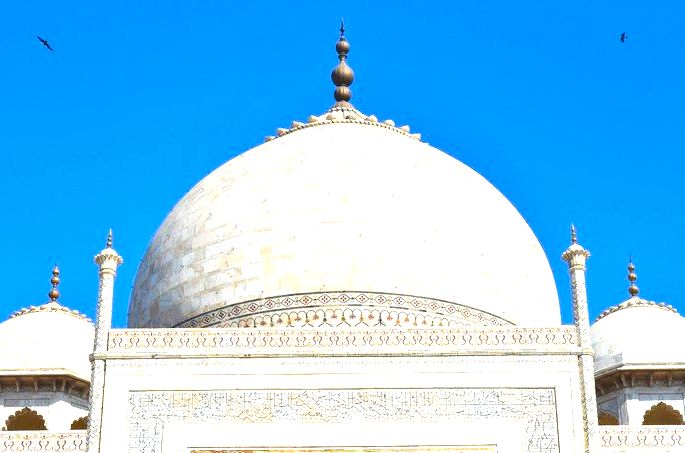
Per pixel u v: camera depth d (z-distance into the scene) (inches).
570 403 2267.5
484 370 2287.2
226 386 2274.9
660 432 2273.6
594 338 2923.2
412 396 2272.4
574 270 2379.4
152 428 2247.8
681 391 2787.9
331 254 2645.2
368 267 2625.5
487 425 2253.9
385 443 2241.6
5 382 2790.4
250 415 2256.4
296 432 2245.3
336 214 2699.3
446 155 3009.4
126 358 2289.6
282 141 2982.3
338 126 3036.4
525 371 2288.4
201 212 2815.0
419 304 2610.7
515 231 2851.9
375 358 2293.3
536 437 2246.6
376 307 2596.0
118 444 2234.3
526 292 2768.2
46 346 2839.6
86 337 2945.4
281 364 2288.4
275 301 2620.6
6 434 2252.7
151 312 2783.0
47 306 2999.5
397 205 2721.5
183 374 2281.0
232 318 2642.7
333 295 2603.3
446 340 2306.8
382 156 2849.4
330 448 2239.2
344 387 2274.9
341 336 2306.8
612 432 2273.6
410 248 2659.9
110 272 2374.5
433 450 2241.6
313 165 2822.3
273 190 2778.1
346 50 3368.6
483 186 2928.2
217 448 2235.5
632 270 3152.1
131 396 2267.5
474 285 2674.7
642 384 2790.4
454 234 2716.5
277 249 2672.2
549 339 2311.8
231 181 2866.6
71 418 2812.5
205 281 2701.8
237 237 2716.5
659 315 2957.7
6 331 2903.5
